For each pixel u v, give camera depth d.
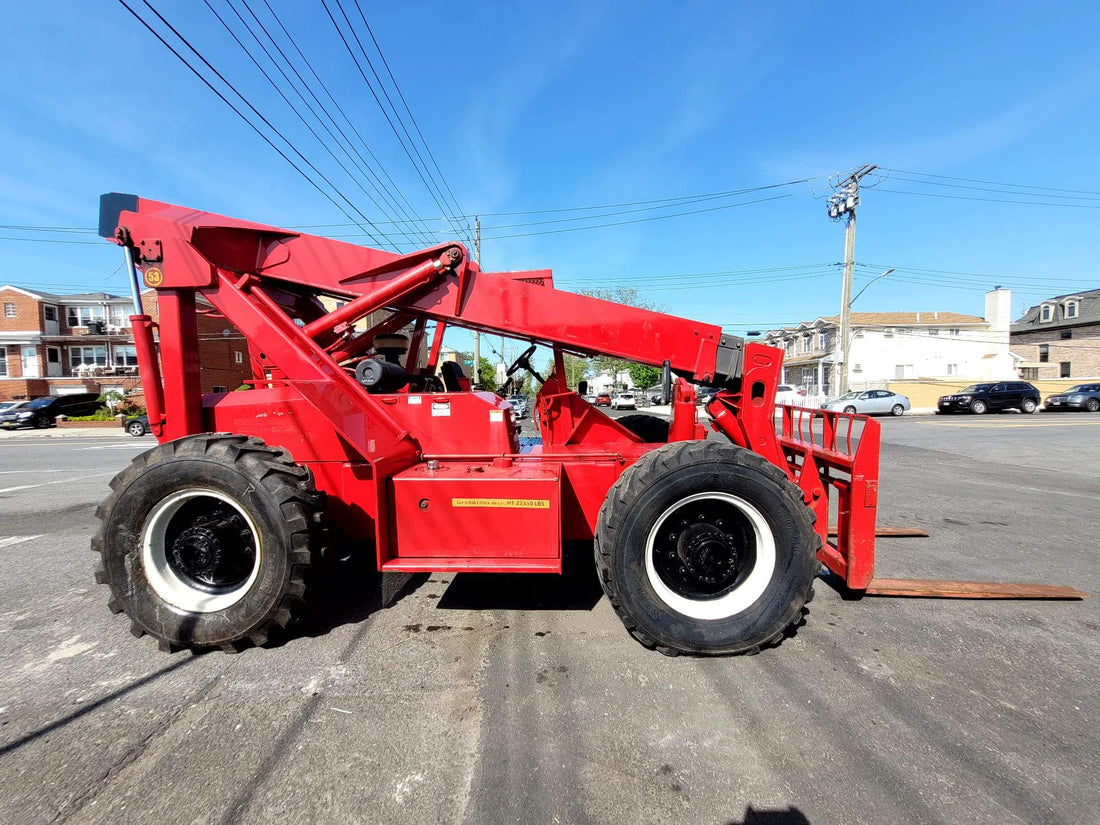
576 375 38.62
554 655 2.88
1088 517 6.08
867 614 3.43
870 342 38.03
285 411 3.50
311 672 2.71
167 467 2.82
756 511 2.86
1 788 1.92
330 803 1.84
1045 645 3.01
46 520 6.36
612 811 1.81
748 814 1.80
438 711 2.37
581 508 3.34
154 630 2.86
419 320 4.56
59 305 38.12
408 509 3.00
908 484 8.16
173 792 1.89
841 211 26.14
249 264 3.44
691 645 2.80
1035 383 31.47
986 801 1.86
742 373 3.43
